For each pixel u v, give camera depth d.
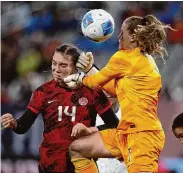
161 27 15.29
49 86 16.14
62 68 15.78
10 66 38.19
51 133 15.89
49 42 39.44
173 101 30.11
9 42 39.78
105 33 15.73
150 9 39.62
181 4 39.66
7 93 36.25
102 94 16.02
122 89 15.27
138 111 15.04
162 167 27.77
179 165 27.77
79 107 15.89
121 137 15.33
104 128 16.00
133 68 15.16
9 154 29.23
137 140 14.99
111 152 15.55
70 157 15.77
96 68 16.03
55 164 15.85
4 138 29.33
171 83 34.12
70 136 15.83
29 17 41.25
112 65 15.26
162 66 34.78
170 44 36.88
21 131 16.02
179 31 37.84
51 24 40.59
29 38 40.19
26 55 38.91
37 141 29.05
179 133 14.77
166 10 39.66
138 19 15.49
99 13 15.74
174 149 28.03
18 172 29.14
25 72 38.06
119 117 17.34
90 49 35.94
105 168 17.55
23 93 34.56
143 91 15.11
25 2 41.41
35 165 29.00
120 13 39.12
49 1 41.28
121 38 15.64
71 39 38.88
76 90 15.96
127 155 15.21
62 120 15.86
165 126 28.91
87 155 15.59
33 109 16.03
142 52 15.42
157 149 15.12
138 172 14.98
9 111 30.19
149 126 15.02
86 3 40.22
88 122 15.95
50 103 15.95
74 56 15.81
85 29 15.79
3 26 40.59
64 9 40.69
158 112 29.19
